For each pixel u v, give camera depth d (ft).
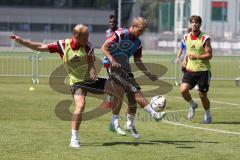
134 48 70.08
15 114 93.15
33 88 139.03
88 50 65.92
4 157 59.47
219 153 63.82
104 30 452.35
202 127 84.02
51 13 447.01
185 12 398.01
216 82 180.24
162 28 538.06
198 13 442.09
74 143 65.62
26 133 74.69
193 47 88.58
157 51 369.91
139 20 69.05
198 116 97.04
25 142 68.18
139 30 69.15
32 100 113.60
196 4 442.09
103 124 83.51
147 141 70.79
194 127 83.76
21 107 102.42
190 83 88.89
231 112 103.71
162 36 420.77
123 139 71.72
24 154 61.16
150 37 412.57
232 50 381.40
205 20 443.32
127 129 73.77
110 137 72.90
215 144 69.56
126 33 69.15
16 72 183.52
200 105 113.91
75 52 65.57
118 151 63.62
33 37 443.73
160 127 82.79
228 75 194.08
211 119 89.35
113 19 101.30
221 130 81.35
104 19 453.58
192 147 67.15
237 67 213.25
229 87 161.38
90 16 452.76
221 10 452.35
